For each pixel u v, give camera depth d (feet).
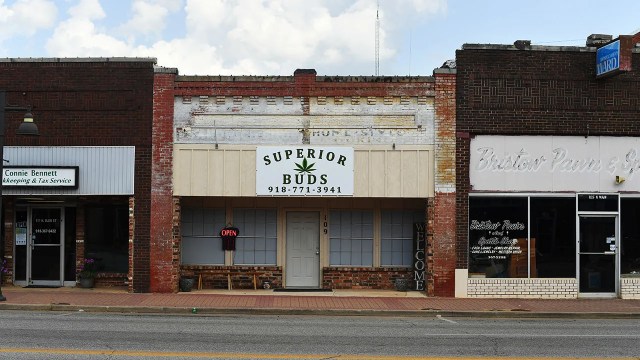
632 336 43.60
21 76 63.00
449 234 62.44
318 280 68.23
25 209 67.41
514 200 63.00
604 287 63.41
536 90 63.00
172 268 62.69
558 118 62.95
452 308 55.98
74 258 67.41
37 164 62.75
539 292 62.69
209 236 68.18
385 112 63.05
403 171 62.75
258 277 67.72
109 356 34.12
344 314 54.44
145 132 62.80
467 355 36.06
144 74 62.95
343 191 62.80
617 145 63.52
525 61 62.95
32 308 54.08
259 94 63.21
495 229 62.80
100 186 62.69
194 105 63.16
